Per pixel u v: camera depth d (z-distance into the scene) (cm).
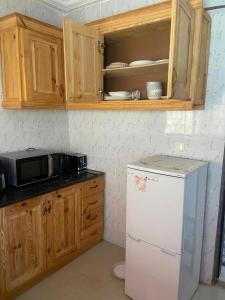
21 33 191
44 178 229
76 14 261
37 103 211
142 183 175
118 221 268
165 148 222
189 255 181
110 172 265
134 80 228
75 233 243
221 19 181
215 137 195
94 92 213
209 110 195
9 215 181
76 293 204
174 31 141
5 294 187
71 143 296
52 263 223
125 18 194
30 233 199
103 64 221
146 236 179
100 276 224
